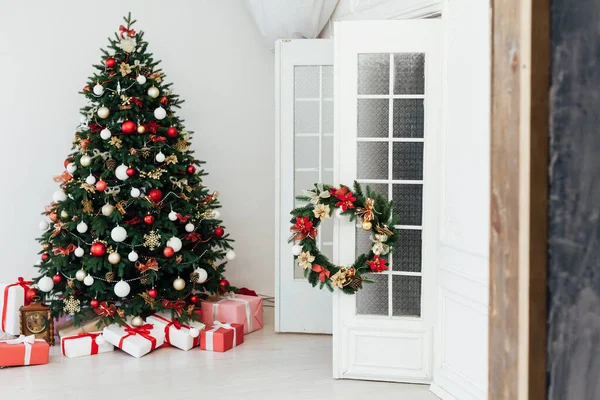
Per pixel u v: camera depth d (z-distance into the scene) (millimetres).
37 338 4098
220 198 5387
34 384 3439
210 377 3570
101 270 4094
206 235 4445
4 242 5062
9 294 4324
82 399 3225
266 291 5469
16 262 5086
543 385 1259
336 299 3549
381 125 3506
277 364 3818
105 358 3920
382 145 3510
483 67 2918
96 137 4062
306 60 4465
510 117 1297
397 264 3525
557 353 1259
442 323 3363
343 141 3510
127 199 4086
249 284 5449
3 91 5012
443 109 3326
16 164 5055
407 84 3473
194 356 3969
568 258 1257
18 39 5020
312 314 4516
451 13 3236
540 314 1259
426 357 3480
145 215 4109
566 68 1244
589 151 1256
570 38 1243
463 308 3154
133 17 5184
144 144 4090
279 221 4527
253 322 4574
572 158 1254
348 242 3506
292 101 4500
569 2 1238
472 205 3033
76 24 5094
